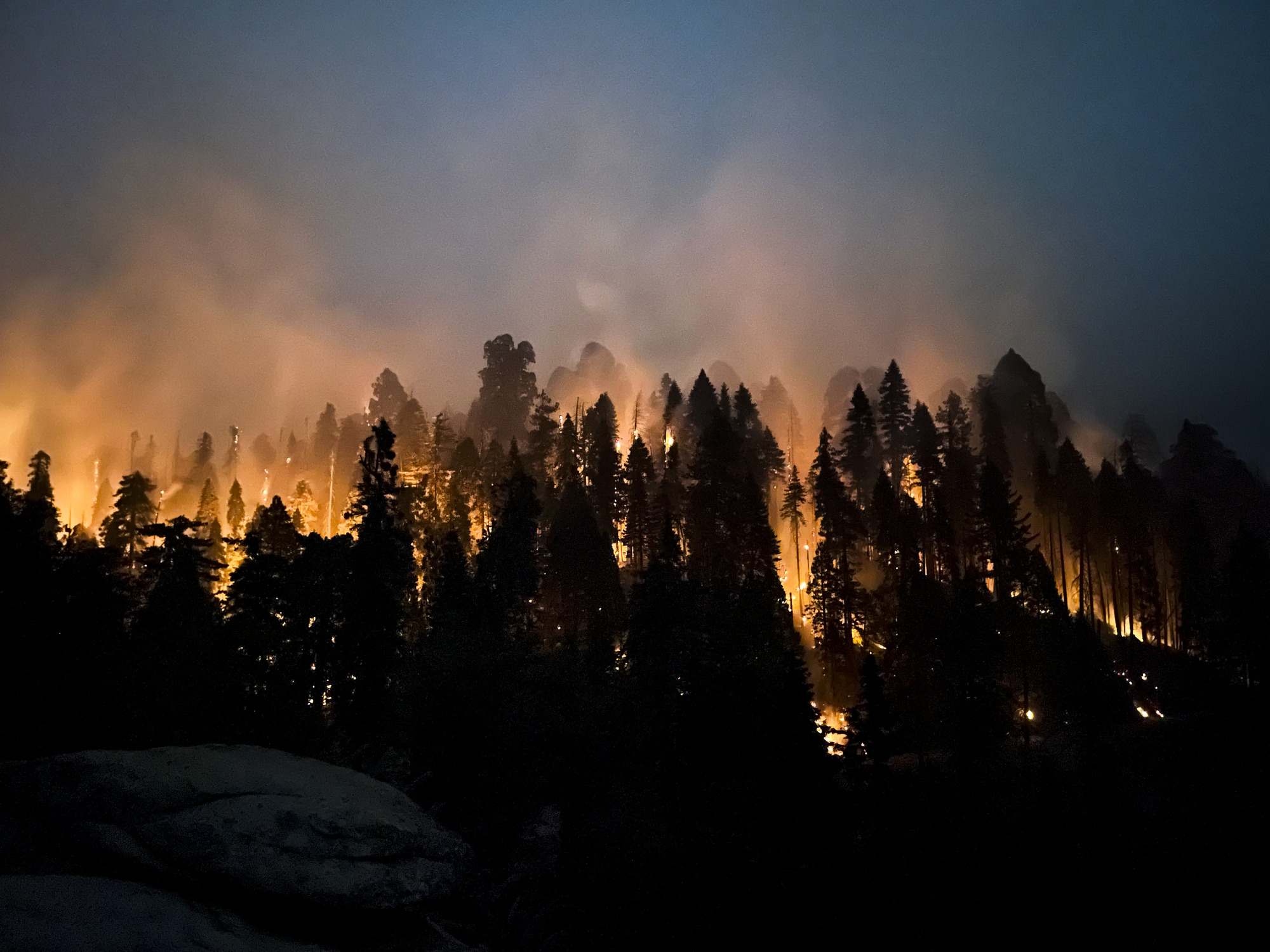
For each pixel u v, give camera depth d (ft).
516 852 87.56
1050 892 71.82
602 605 191.93
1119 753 148.36
